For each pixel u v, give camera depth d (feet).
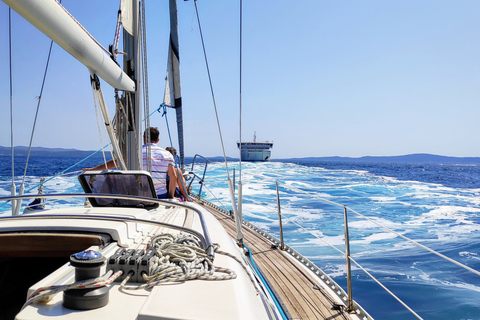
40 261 6.64
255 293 5.52
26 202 37.19
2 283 6.48
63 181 61.87
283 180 89.66
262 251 15.72
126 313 3.84
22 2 4.92
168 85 23.41
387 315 14.97
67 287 3.72
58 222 6.44
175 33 22.50
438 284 18.54
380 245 26.86
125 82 9.73
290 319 9.36
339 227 33.65
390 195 63.62
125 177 9.46
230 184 11.31
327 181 90.63
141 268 4.63
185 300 4.06
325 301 10.63
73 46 6.44
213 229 8.26
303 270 13.26
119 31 10.78
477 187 84.89
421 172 175.42
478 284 18.72
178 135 24.20
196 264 4.99
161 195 14.94
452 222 38.83
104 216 6.83
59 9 5.64
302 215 40.29
